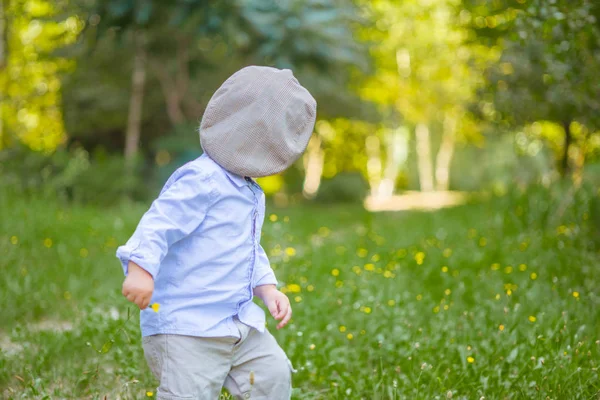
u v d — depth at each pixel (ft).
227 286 8.98
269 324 15.57
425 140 116.47
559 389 11.58
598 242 23.91
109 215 35.55
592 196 26.86
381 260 25.30
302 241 32.68
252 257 9.28
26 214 28.25
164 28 31.35
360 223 45.52
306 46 28.99
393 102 91.50
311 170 108.47
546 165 47.16
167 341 8.73
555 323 14.76
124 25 30.04
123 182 50.90
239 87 9.13
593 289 18.26
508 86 30.81
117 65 57.41
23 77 53.93
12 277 19.94
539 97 27.63
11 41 47.67
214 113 9.14
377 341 14.57
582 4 16.94
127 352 13.32
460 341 14.29
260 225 9.51
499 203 32.78
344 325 16.14
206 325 8.77
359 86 79.97
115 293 18.26
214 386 8.84
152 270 8.21
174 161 61.46
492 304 16.69
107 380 13.01
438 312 16.89
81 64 56.49
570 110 26.35
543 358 12.45
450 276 21.61
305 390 12.67
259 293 9.73
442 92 87.15
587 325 15.16
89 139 65.87
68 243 26.27
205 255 8.86
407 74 87.04
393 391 11.97
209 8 28.17
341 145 107.04
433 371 12.81
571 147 45.01
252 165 9.02
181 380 8.62
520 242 25.90
